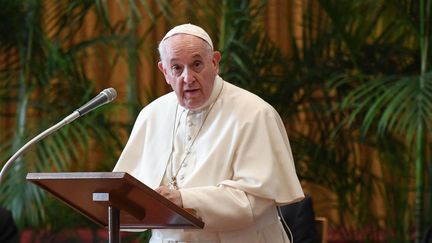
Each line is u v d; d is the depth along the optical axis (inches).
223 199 655.8
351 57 1106.7
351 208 1167.6
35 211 1076.5
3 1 1139.3
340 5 1094.4
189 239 677.9
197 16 1147.3
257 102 699.4
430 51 1074.7
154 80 1327.5
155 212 599.8
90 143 1168.2
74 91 1143.0
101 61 1198.3
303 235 887.7
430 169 1109.1
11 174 1074.7
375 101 1035.3
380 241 1244.5
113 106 1138.0
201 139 695.1
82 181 565.9
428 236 896.3
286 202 677.9
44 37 1151.6
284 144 690.2
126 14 1279.5
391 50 1101.7
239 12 1114.1
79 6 1161.4
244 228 674.2
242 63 1085.1
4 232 898.7
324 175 1137.4
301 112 1155.3
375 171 1274.6
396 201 1139.9
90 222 1146.0
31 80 1147.3
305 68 1122.0
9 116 1217.4
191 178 679.1
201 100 674.8
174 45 661.9
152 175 706.2
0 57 1168.8
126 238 1152.8
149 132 724.0
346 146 1130.7
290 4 1294.3
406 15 1081.4
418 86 1002.7
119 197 583.8
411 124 976.3
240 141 681.0
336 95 1119.6
